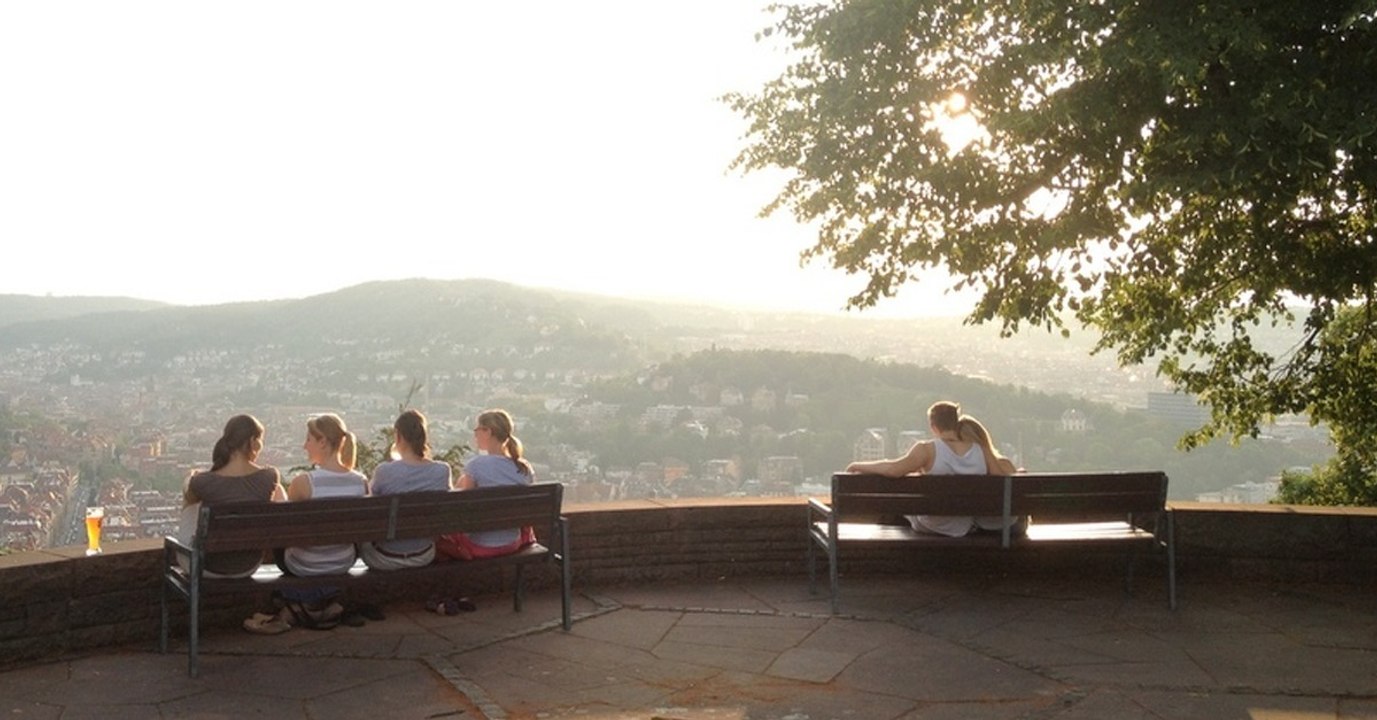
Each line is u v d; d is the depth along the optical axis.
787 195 10.05
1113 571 8.43
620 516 8.13
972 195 8.97
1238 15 6.80
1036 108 8.03
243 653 6.38
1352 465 15.08
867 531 7.71
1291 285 9.38
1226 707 5.45
